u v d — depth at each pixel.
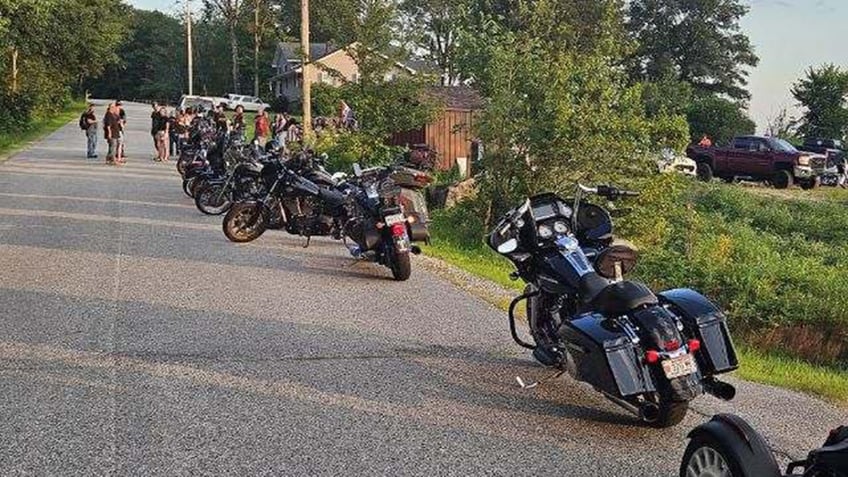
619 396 5.51
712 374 5.71
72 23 44.34
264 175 13.30
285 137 31.45
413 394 6.66
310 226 12.77
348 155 22.95
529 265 7.01
